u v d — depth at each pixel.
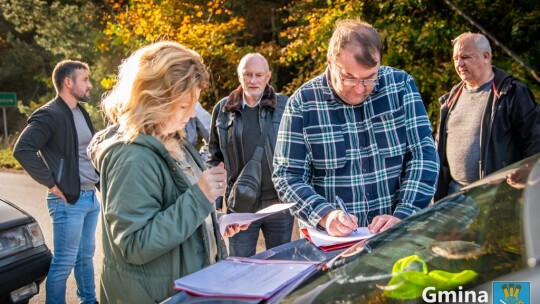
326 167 2.19
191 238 1.80
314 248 1.97
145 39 9.33
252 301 1.55
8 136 13.98
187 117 1.77
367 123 2.16
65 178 3.36
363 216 2.18
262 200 3.40
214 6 9.36
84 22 12.36
